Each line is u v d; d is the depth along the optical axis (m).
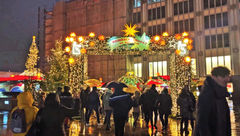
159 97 9.21
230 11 39.03
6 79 17.70
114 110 6.86
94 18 57.59
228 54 38.66
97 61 56.09
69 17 62.47
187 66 15.07
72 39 15.59
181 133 8.53
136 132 9.25
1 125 11.21
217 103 2.81
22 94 3.83
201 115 2.78
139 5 50.62
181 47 14.94
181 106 8.48
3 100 19.62
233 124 11.20
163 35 15.17
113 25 53.88
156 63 46.88
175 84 15.03
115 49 15.57
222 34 39.56
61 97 8.59
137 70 50.00
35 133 3.55
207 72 40.31
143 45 14.83
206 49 40.88
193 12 43.09
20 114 3.70
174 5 45.62
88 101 11.22
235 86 34.56
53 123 3.57
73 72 16.03
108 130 9.98
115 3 53.91
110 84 7.05
